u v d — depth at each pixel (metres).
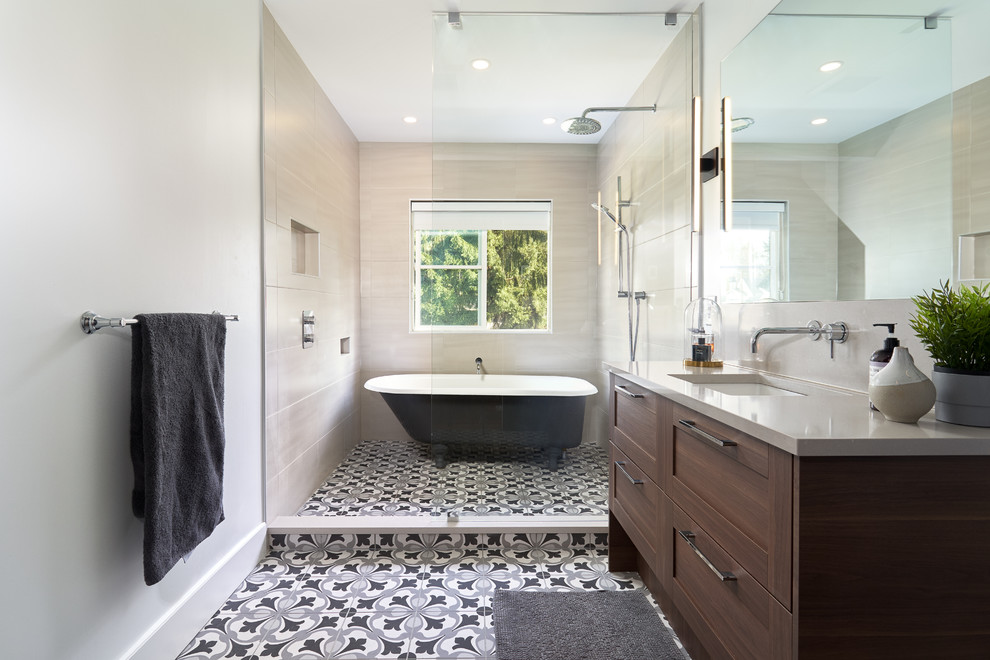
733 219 2.35
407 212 4.77
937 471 1.03
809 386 1.83
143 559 1.54
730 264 2.42
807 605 1.03
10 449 1.18
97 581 1.46
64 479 1.34
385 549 2.67
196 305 2.00
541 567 2.50
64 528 1.34
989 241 1.21
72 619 1.37
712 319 2.59
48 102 1.28
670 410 1.74
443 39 2.79
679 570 1.69
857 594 1.03
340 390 4.16
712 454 1.43
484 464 2.89
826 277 1.78
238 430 2.38
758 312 2.21
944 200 1.33
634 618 2.05
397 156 4.75
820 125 1.79
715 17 2.54
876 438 1.01
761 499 1.17
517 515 2.81
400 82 3.54
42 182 1.27
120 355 1.57
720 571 1.38
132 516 1.62
